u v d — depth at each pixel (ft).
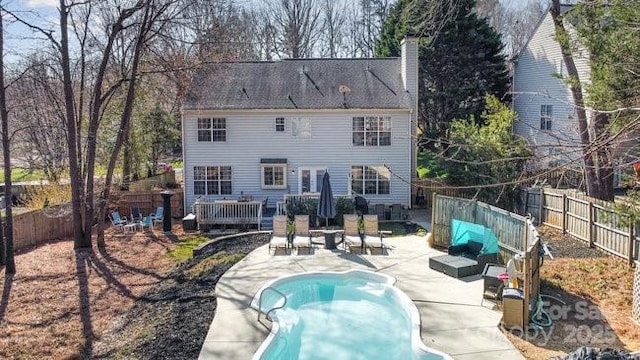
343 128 90.84
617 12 33.27
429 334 33.86
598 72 36.37
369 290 46.80
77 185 69.56
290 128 90.79
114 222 84.38
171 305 42.75
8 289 51.78
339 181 92.02
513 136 76.18
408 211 88.43
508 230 48.29
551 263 50.06
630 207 39.68
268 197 92.27
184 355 32.04
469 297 41.29
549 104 101.65
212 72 86.07
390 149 91.30
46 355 35.94
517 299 34.12
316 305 44.37
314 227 80.12
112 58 91.56
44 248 70.64
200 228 81.61
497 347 31.68
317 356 34.63
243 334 34.86
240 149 91.04
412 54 92.02
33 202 90.74
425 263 52.29
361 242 58.13
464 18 115.96
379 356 34.58
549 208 67.36
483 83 118.83
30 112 111.75
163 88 111.55
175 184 115.24
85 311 45.24
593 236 56.54
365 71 98.07
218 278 48.91
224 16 132.16
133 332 38.65
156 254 66.03
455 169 79.66
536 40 105.29
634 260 48.44
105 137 104.94
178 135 120.26
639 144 41.09
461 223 53.98
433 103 123.85
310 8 194.29
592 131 39.96
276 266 52.29
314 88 93.86
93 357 35.40
